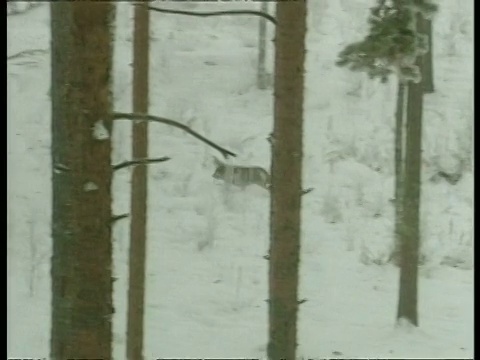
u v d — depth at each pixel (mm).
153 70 33969
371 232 24875
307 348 18203
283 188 12234
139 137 15695
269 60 35094
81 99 7121
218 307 21109
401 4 17734
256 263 23812
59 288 7270
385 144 28906
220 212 26344
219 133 30031
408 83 19125
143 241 15805
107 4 7176
